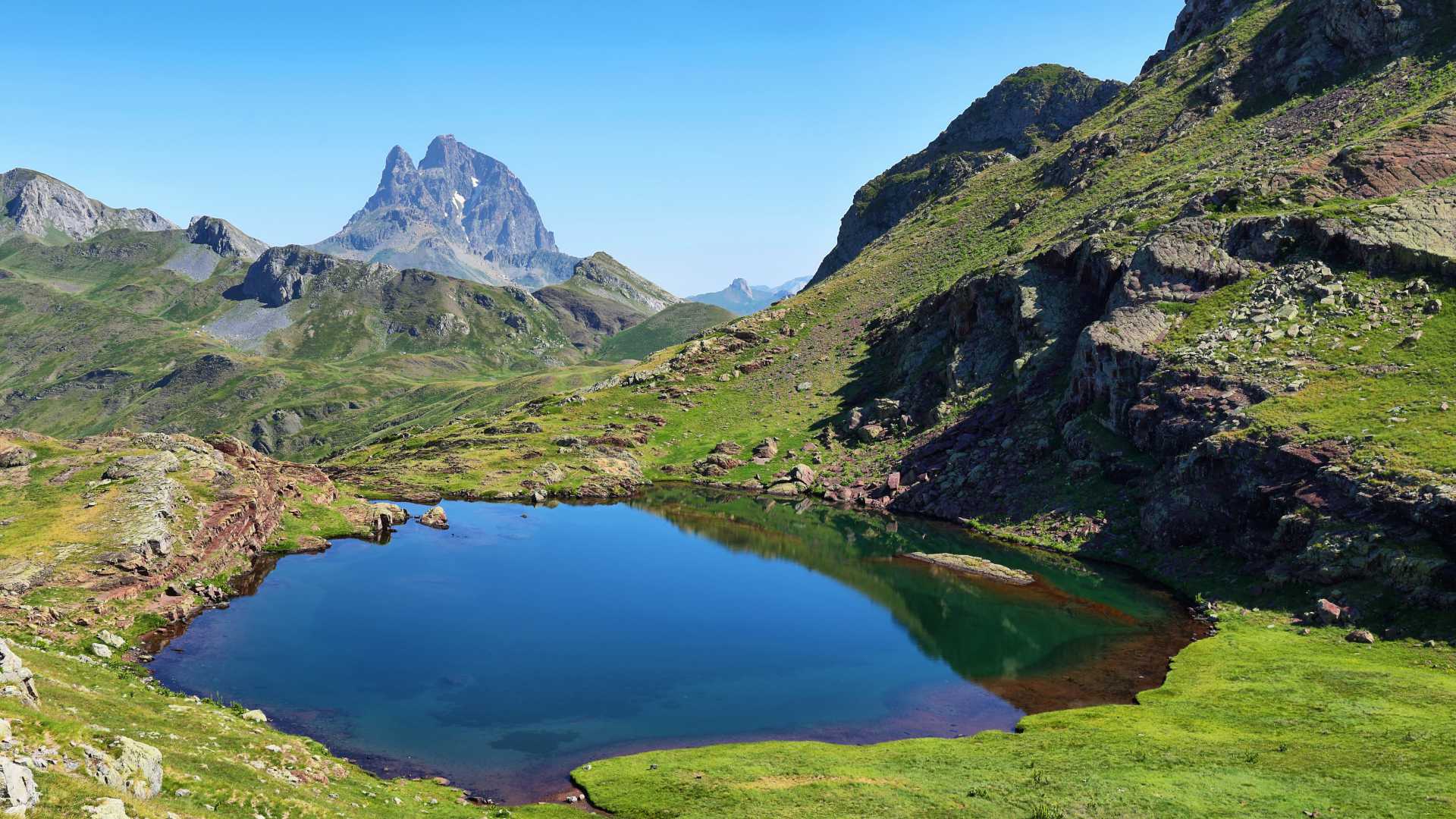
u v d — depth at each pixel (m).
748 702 58.12
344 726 52.19
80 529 71.50
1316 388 86.19
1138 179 189.50
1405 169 118.38
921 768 42.28
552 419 198.12
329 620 75.88
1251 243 115.62
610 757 48.53
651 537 118.56
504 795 42.78
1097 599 80.31
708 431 187.62
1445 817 31.05
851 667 65.81
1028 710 55.09
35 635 56.84
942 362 162.50
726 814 36.56
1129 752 42.25
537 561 103.06
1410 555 61.03
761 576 97.06
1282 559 73.19
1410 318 91.44
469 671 63.91
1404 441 71.38
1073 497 106.44
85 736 25.62
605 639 73.19
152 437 96.31
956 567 96.00
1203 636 67.69
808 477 152.50
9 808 18.53
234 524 88.88
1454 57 148.50
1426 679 49.62
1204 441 86.88
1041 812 34.34
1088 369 116.25
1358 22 176.62
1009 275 155.75
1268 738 43.12
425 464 166.25
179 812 24.86
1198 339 104.88
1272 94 190.00
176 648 65.50
